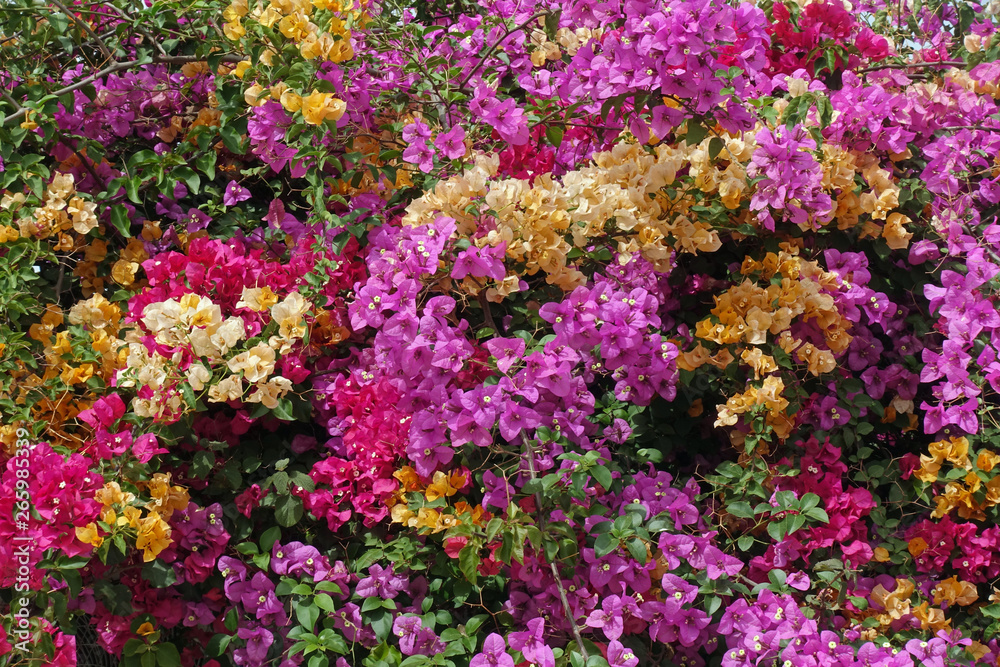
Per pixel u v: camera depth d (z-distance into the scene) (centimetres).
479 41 288
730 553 228
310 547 208
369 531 219
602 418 233
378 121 267
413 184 249
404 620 196
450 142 228
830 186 232
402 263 195
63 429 222
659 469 257
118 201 253
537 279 225
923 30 325
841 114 241
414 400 206
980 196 262
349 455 219
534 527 179
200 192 279
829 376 238
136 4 264
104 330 224
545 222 201
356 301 210
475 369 208
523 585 215
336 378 226
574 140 268
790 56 261
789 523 200
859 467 242
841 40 257
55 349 218
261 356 204
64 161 255
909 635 208
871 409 249
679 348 231
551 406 212
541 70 270
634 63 203
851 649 190
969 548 219
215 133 250
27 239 229
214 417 227
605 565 198
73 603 202
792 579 209
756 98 244
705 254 251
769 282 234
